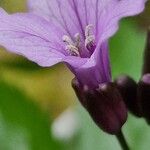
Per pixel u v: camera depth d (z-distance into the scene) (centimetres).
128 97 9
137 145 11
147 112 9
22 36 8
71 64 8
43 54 8
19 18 8
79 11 9
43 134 11
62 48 8
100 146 11
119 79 9
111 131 9
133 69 11
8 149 11
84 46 8
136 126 11
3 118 11
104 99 8
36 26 8
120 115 8
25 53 8
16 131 11
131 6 7
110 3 8
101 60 8
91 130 11
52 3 9
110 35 7
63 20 9
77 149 11
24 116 11
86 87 8
